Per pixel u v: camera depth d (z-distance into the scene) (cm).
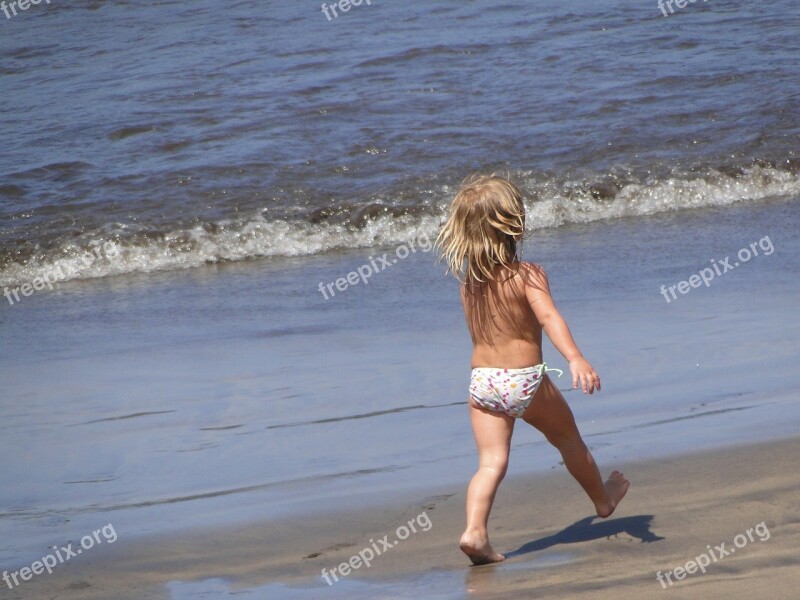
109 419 1703
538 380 1105
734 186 3409
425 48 5159
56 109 4434
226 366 1984
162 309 2527
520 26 5553
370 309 2381
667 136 3838
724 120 3966
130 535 1204
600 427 1486
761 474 1233
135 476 1434
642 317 2108
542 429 1138
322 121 4150
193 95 4553
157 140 4006
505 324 1104
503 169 3575
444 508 1234
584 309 2197
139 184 3559
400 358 1961
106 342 2236
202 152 3856
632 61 4806
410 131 3994
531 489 1273
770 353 1802
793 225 2953
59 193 3503
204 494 1341
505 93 4428
